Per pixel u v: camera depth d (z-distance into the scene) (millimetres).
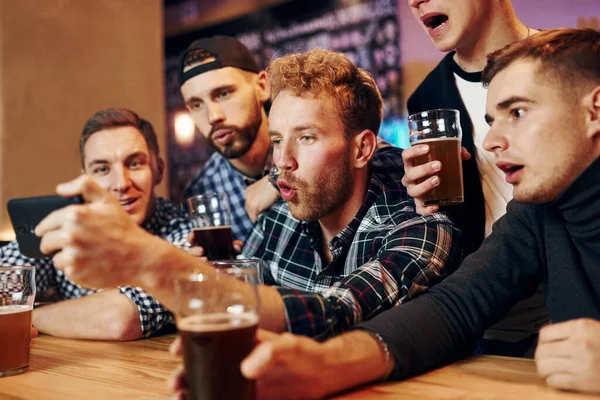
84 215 828
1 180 2816
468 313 1144
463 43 1715
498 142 1081
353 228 1491
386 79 4164
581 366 854
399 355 979
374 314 1178
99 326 1512
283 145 1402
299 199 1410
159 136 3486
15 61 2875
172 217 2266
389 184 1531
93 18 3178
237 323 737
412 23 4078
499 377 976
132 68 3350
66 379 1082
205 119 2512
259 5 4816
